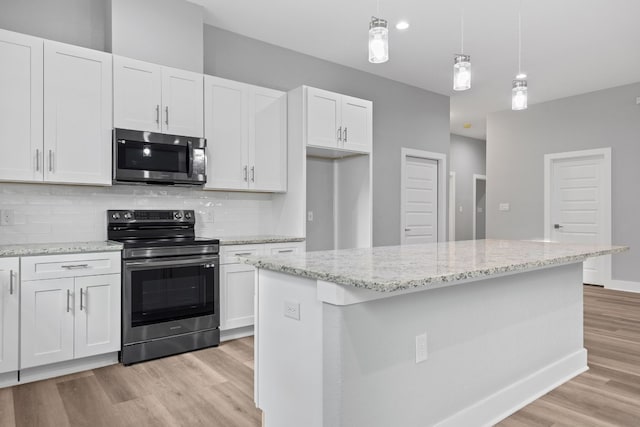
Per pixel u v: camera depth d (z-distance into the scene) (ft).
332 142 13.07
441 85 18.22
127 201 10.93
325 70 15.24
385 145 17.26
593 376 8.80
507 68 15.88
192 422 6.73
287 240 11.84
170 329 9.77
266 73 13.70
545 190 20.44
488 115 22.90
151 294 9.50
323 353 5.13
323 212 15.28
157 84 10.36
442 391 6.18
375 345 5.30
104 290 8.94
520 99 8.60
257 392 6.50
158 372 8.78
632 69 15.98
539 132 20.74
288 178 12.87
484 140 30.55
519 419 6.98
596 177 18.94
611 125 18.29
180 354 9.93
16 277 7.96
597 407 7.40
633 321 13.08
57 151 9.06
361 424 5.14
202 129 11.10
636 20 11.89
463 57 7.83
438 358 6.12
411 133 18.24
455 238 28.35
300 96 12.49
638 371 9.07
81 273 8.66
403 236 17.94
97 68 9.54
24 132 8.69
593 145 18.84
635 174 17.60
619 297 16.56
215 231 12.43
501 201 22.25
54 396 7.64
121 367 9.06
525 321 7.73
